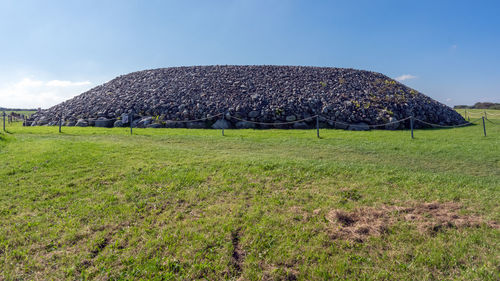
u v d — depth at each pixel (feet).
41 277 12.28
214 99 71.56
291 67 91.20
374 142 44.11
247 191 21.63
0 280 12.01
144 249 14.10
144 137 48.98
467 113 108.06
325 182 23.67
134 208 18.67
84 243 14.82
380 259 13.21
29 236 15.31
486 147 39.24
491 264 12.62
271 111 66.80
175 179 24.02
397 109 69.26
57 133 54.13
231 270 12.59
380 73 93.15
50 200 19.97
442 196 20.68
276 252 13.76
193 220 17.02
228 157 31.91
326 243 14.53
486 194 20.99
